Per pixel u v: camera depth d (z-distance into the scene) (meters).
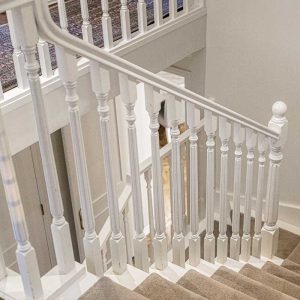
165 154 3.58
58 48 1.84
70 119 2.00
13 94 2.73
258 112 4.29
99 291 2.18
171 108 2.40
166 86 2.29
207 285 2.66
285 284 3.22
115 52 3.37
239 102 4.34
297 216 4.48
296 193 4.42
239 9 3.97
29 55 1.74
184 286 2.64
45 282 2.13
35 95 1.81
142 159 5.64
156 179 2.49
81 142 2.05
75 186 4.86
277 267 3.53
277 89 4.09
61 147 4.78
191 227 2.94
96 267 2.30
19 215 1.91
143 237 2.54
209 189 2.92
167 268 2.75
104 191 5.24
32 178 4.69
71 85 1.92
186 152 4.37
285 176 4.39
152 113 2.31
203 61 4.36
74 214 5.02
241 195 4.64
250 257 3.61
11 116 2.72
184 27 3.97
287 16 3.79
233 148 4.45
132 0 4.15
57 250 2.14
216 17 4.11
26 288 2.04
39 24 1.72
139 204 2.44
